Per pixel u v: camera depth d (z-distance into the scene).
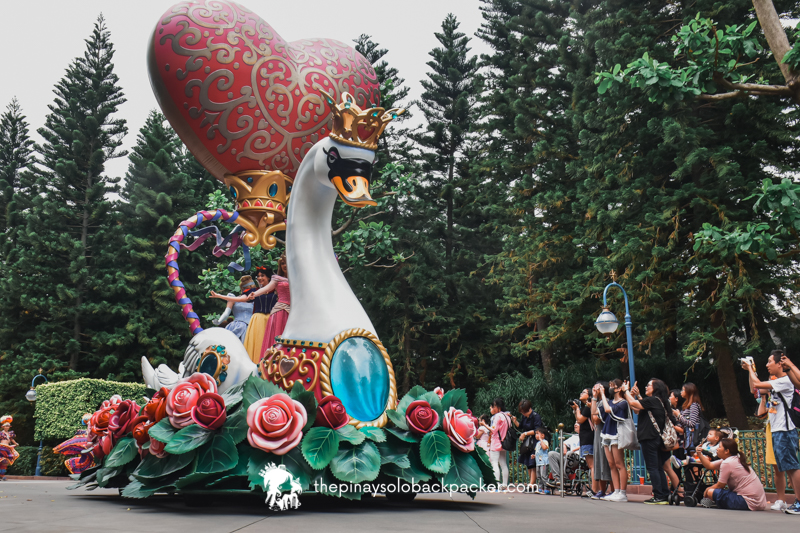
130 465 6.46
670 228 18.81
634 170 19.64
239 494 5.79
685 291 18.23
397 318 33.50
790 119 17.94
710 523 5.39
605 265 18.16
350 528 4.08
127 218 35.81
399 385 34.03
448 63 35.88
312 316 6.34
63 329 33.22
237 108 8.23
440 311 33.84
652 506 7.84
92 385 19.88
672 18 20.62
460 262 34.50
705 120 19.23
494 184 30.72
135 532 3.65
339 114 6.31
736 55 7.30
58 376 31.92
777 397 7.73
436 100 35.88
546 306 21.72
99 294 34.47
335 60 8.91
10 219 37.97
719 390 20.97
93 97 35.94
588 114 20.53
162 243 34.50
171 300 34.41
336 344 6.18
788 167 17.27
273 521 4.49
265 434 5.34
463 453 6.19
